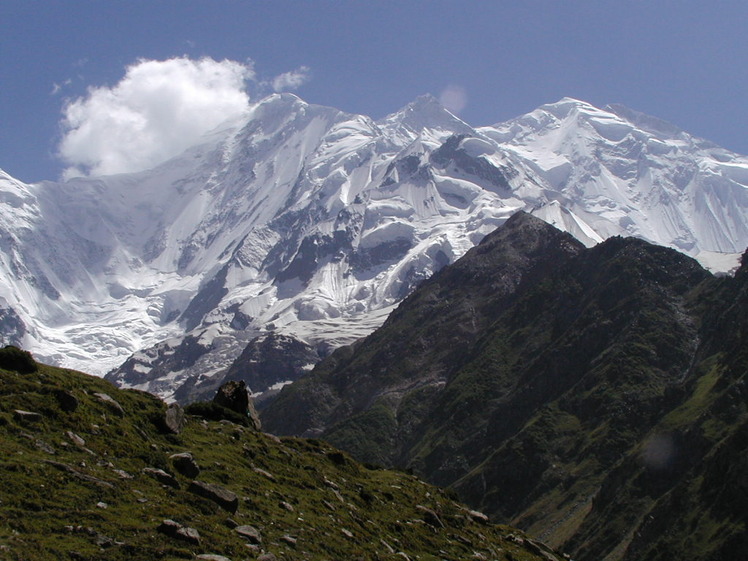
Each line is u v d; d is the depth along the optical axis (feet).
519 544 353.31
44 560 178.81
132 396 287.69
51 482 209.87
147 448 252.83
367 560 245.04
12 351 262.26
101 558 186.91
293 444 349.61
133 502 216.33
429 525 314.96
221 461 273.13
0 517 189.37
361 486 327.47
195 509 227.20
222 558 200.75
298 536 239.71
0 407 234.17
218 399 354.33
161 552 195.62
